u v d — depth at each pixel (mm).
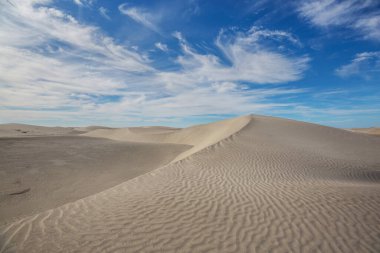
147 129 68312
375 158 14711
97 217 5082
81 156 18219
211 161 11047
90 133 75438
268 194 6551
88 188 11625
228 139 16047
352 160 13633
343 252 3936
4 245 4059
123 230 4551
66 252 3881
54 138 25312
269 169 10281
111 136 64625
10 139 21250
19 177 12305
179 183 7617
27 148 18844
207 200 6074
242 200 6062
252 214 5230
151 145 25953
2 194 9969
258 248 4031
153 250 3961
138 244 4113
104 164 16812
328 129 26828
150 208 5551
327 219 4953
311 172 10383
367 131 67938
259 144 15367
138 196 6363
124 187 7199
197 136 41156
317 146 17375
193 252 3930
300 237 4332
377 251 3965
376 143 20578
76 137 27656
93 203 5883
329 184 7918
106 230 4547
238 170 9766
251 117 32281
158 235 4395
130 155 20422
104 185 12180
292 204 5754
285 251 3955
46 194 10484
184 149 24859
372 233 4449
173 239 4273
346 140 21266
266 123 27234
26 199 9758
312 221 4879
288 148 15086
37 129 76938
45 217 5086
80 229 4582
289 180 8617
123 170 15656
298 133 22984
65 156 17688
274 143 16297
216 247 4059
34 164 14766
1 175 12258
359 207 5488
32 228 4609
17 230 4527
